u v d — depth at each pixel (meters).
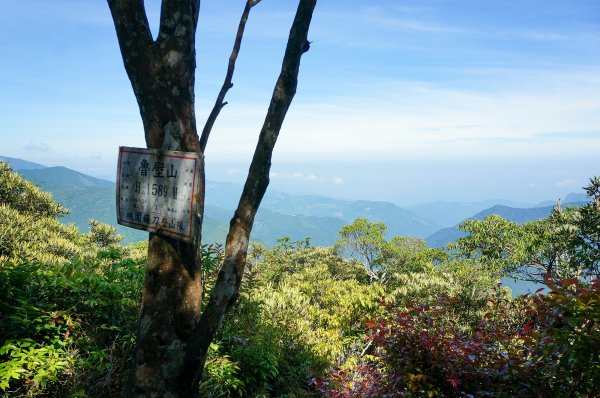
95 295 4.96
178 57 2.56
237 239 2.60
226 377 5.59
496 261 19.95
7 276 4.75
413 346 4.06
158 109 2.57
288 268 27.62
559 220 17.55
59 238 18.28
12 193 20.66
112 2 2.57
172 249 2.57
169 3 2.53
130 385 2.55
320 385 5.04
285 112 2.72
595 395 2.77
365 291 13.33
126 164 2.81
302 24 2.68
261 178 2.67
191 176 2.47
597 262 14.05
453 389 3.74
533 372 3.13
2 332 4.42
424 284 15.42
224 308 2.56
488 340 3.86
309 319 10.88
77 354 4.45
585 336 2.68
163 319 2.52
